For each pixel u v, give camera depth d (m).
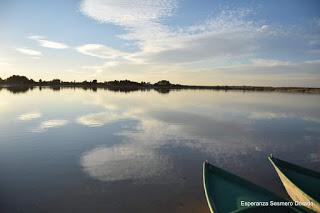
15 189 9.33
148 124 21.39
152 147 14.62
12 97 46.78
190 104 39.75
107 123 21.61
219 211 6.93
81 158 12.60
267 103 44.59
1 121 21.88
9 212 7.84
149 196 8.92
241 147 14.89
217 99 54.41
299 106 38.94
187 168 11.47
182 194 9.06
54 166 11.52
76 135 17.16
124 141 15.79
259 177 10.66
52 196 8.85
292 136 17.73
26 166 11.51
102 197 8.84
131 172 10.96
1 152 13.41
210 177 8.45
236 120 24.09
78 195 8.96
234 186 8.02
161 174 10.79
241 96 71.62
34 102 37.81
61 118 23.80
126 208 8.18
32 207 8.14
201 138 16.78
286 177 8.65
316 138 17.17
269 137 17.38
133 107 33.69
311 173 8.83
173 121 22.97
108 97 52.38
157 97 56.28
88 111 28.84
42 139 16.03
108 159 12.52
